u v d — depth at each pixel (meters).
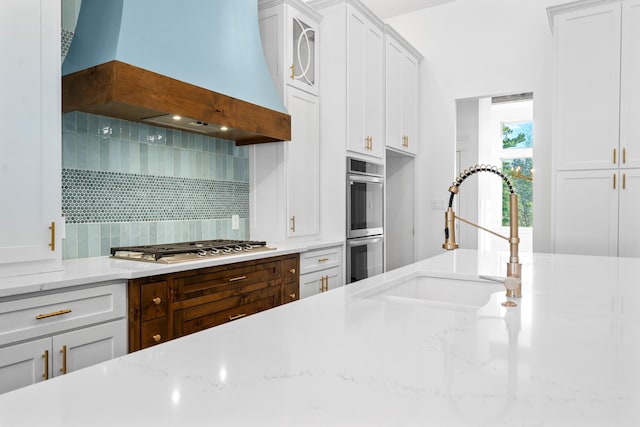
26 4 1.69
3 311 1.46
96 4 2.08
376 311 1.14
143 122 2.49
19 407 0.56
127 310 1.85
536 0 4.17
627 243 3.21
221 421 0.53
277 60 3.19
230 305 2.37
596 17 3.32
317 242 3.30
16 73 1.66
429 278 1.94
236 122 2.47
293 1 3.22
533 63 4.19
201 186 2.94
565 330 0.96
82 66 1.96
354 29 3.63
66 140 2.17
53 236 1.78
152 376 0.68
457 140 5.91
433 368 0.72
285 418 0.54
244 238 3.30
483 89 4.45
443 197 4.72
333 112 3.56
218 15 2.52
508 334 0.93
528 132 6.58
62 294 1.62
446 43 4.66
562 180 3.44
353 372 0.70
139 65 1.93
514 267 1.34
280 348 0.82
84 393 0.61
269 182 3.25
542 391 0.63
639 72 3.18
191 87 2.18
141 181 2.54
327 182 3.59
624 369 0.72
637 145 3.18
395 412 0.56
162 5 2.16
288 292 2.85
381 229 4.08
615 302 1.26
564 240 3.43
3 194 1.63
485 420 0.54
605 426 0.52
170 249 2.29
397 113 4.34
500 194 6.60
